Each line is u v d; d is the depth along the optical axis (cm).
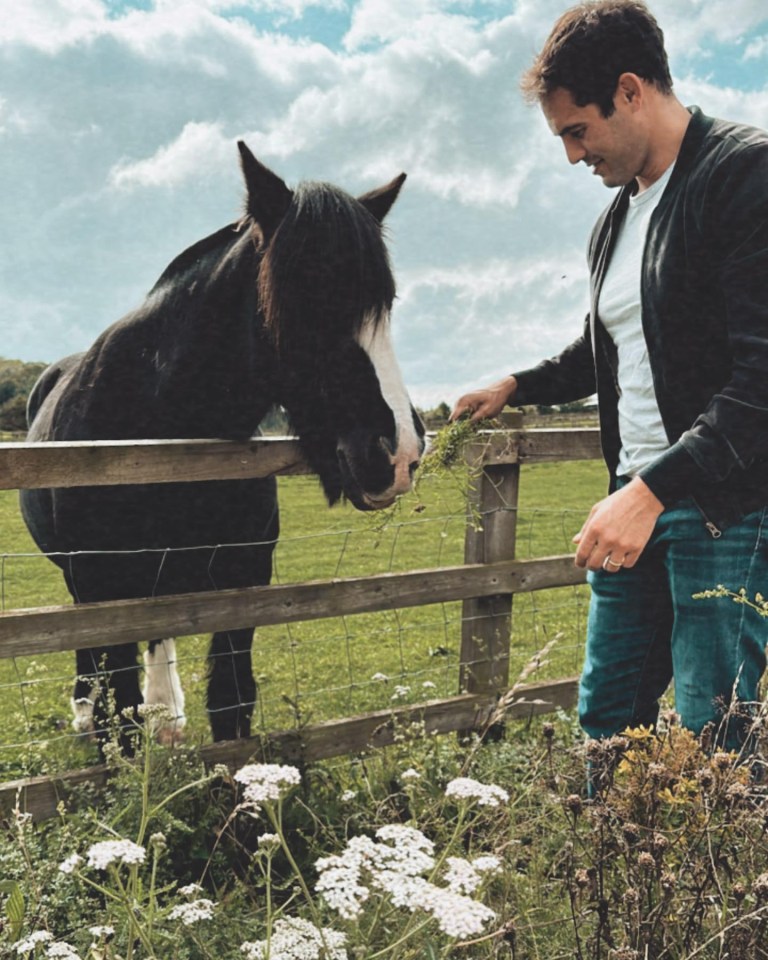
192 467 288
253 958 149
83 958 177
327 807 289
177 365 308
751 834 177
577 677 405
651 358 224
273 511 351
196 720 420
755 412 191
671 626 246
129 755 322
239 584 343
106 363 329
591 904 178
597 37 202
